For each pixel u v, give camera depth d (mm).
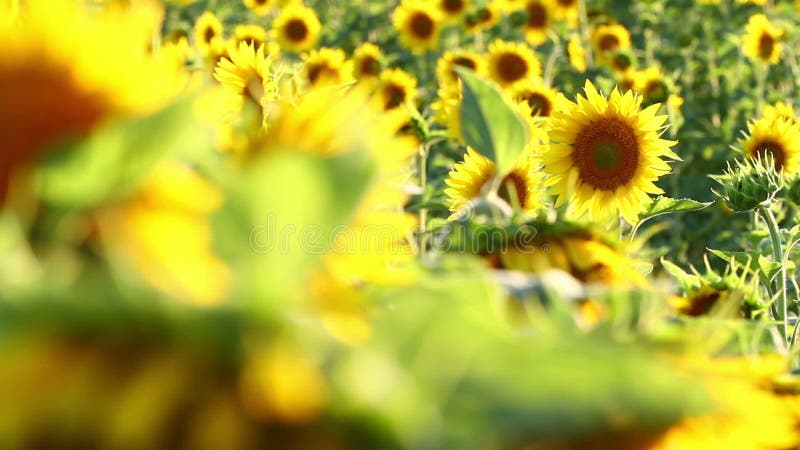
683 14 13258
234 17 14008
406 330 565
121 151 530
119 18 595
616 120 3709
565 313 647
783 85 10945
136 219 559
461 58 7852
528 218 1072
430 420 541
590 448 550
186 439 528
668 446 596
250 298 524
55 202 537
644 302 715
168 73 598
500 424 529
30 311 507
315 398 542
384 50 12820
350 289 604
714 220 7289
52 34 570
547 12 10555
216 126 739
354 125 656
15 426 513
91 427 521
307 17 9984
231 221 508
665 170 3703
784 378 735
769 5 12945
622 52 9594
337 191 501
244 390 536
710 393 578
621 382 533
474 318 562
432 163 6734
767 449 646
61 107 560
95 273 537
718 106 10406
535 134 3779
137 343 533
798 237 3582
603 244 1079
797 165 5324
